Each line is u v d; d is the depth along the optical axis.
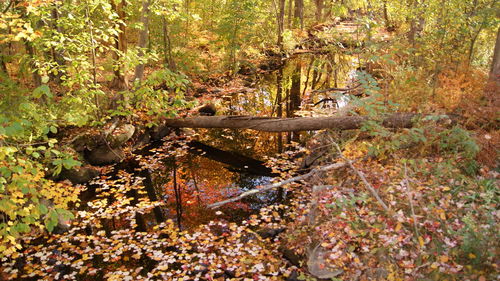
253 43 16.66
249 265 4.09
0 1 5.19
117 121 7.22
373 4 13.93
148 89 6.65
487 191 4.10
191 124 7.97
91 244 4.59
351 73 13.41
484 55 9.12
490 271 3.27
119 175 6.50
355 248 3.94
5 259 4.20
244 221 5.05
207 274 3.96
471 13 7.63
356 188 4.93
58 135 6.44
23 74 7.00
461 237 3.61
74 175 6.09
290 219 5.03
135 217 5.25
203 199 5.79
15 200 3.50
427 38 8.17
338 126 6.38
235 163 7.06
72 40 6.07
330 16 24.78
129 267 4.16
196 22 14.32
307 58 16.98
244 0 12.71
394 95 6.50
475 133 4.96
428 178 4.76
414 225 3.96
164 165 6.99
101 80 9.23
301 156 7.14
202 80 12.14
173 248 4.50
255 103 10.59
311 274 3.77
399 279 3.41
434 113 5.39
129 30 12.98
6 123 3.15
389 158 5.50
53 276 4.01
